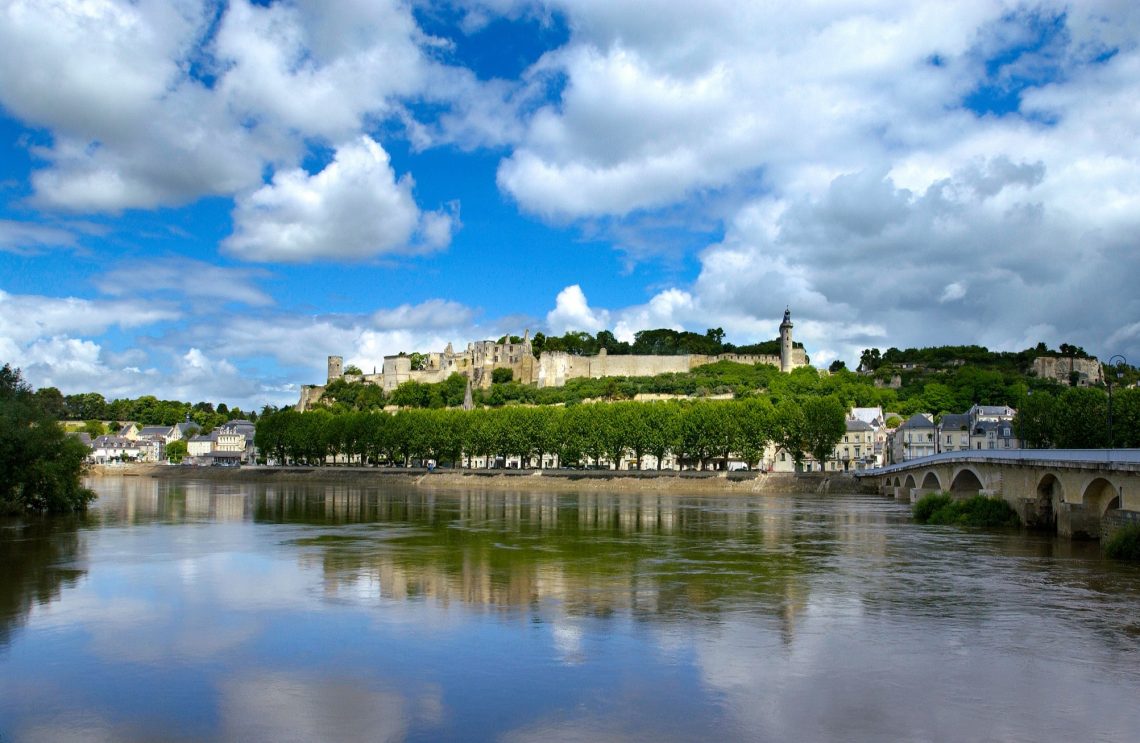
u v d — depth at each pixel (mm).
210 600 49312
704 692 33094
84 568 60656
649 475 182875
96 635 41219
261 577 57156
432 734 29156
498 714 30906
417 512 115375
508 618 44844
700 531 88312
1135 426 134000
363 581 55750
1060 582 55344
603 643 39844
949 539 79062
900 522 98750
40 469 97625
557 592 52125
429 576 57906
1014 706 31734
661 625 43406
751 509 122062
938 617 45281
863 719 30422
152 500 136375
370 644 39625
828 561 65188
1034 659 37438
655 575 58625
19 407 100000
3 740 28734
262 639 40500
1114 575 57969
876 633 41812
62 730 29641
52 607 47312
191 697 32719
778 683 34156
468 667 36156
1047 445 151500
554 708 31469
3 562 63469
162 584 54281
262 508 120438
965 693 33062
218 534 83312
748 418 182250
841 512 115625
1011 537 79625
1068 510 76688
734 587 53906
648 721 30219
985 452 94812
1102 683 34312
